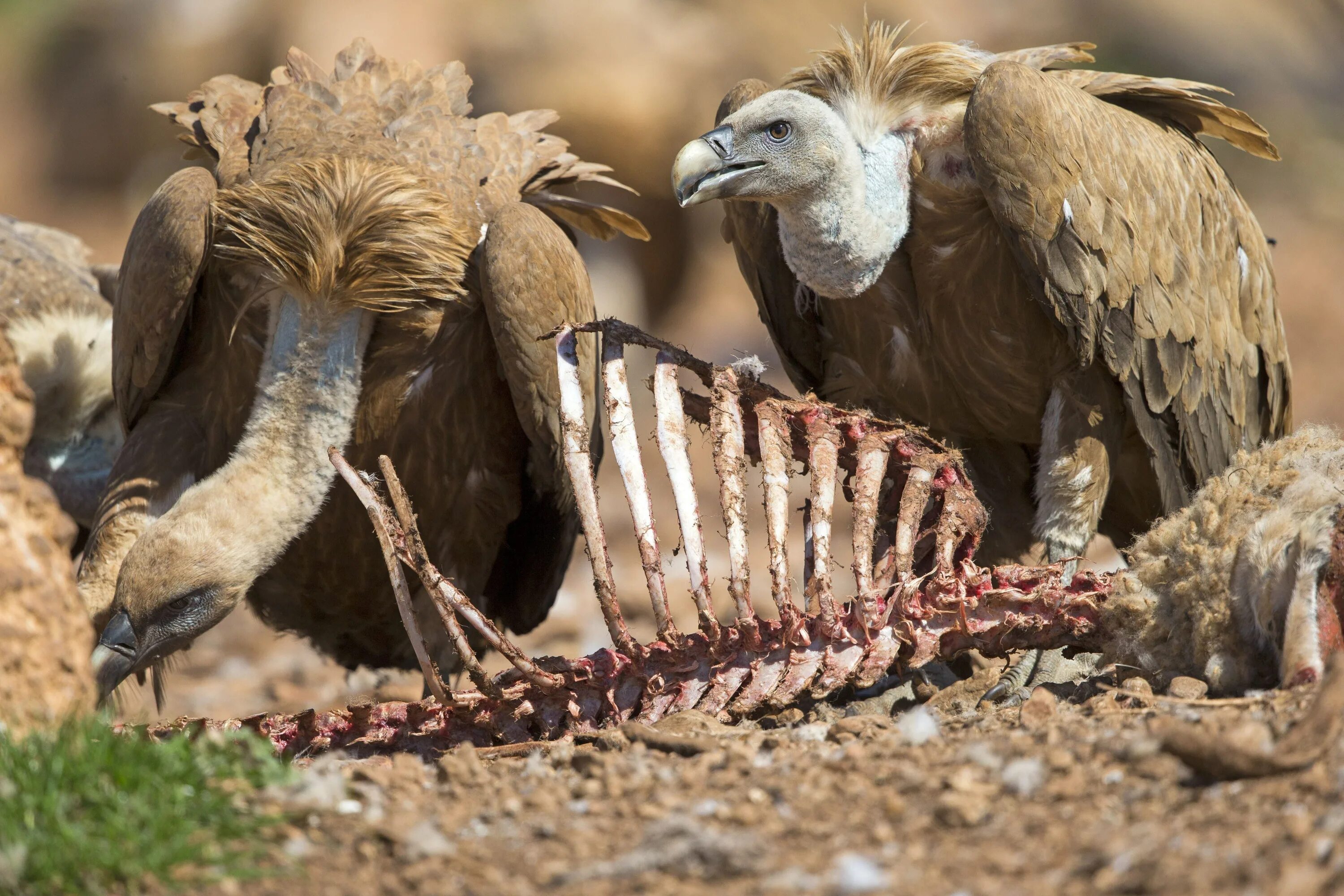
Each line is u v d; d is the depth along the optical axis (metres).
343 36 38.06
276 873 8.69
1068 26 61.72
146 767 9.38
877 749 10.25
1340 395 37.97
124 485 14.84
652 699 12.23
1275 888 7.50
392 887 8.53
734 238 16.36
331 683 20.25
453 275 14.30
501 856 8.91
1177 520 11.98
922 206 14.46
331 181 14.02
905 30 47.50
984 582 12.34
